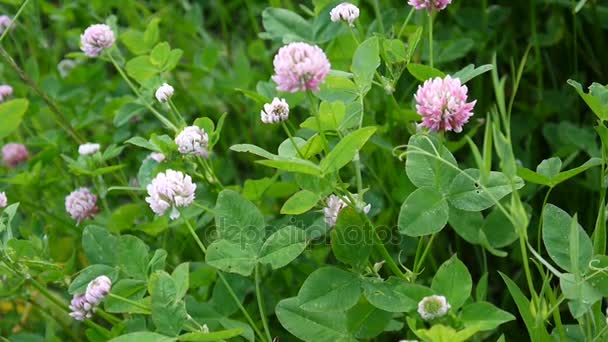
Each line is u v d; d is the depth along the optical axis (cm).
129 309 51
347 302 47
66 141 73
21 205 70
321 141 49
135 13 81
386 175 65
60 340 64
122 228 63
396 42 55
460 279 45
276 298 61
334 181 48
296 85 46
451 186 48
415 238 61
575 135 64
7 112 55
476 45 72
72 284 53
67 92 77
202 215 63
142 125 74
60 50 89
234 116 79
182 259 66
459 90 47
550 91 70
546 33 74
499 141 42
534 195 63
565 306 58
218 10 84
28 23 82
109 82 80
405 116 61
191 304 55
